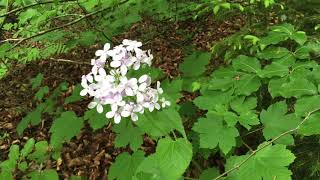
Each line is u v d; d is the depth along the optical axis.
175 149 1.74
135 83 1.75
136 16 3.38
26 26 3.86
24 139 4.62
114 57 1.81
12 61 4.94
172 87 2.32
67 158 4.14
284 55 2.11
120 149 4.03
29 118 2.93
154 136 1.99
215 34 5.37
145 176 1.74
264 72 2.02
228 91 2.10
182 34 4.53
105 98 1.76
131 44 1.87
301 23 2.67
